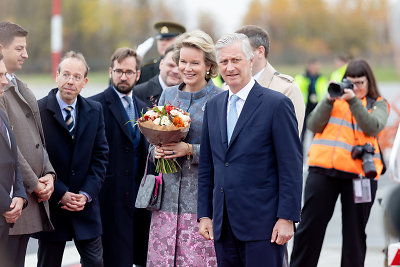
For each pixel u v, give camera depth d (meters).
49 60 66.88
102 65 67.12
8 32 4.81
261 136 4.10
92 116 5.38
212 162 4.45
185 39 4.92
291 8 81.00
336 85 5.57
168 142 4.75
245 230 4.08
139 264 6.08
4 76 4.30
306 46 80.38
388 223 2.14
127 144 5.78
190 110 4.96
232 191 4.12
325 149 5.74
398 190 2.13
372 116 5.64
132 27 73.19
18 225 4.75
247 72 4.19
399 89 36.22
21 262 4.93
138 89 6.65
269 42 5.30
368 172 5.56
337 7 80.31
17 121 4.80
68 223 5.25
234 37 4.18
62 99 5.30
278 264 4.13
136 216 6.00
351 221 5.79
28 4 67.81
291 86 5.29
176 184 4.94
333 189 5.79
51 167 5.08
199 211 4.42
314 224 5.82
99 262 5.34
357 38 79.25
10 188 4.29
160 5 75.31
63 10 68.94
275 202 4.11
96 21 70.31
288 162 4.06
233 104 4.25
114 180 5.74
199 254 4.89
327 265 6.75
